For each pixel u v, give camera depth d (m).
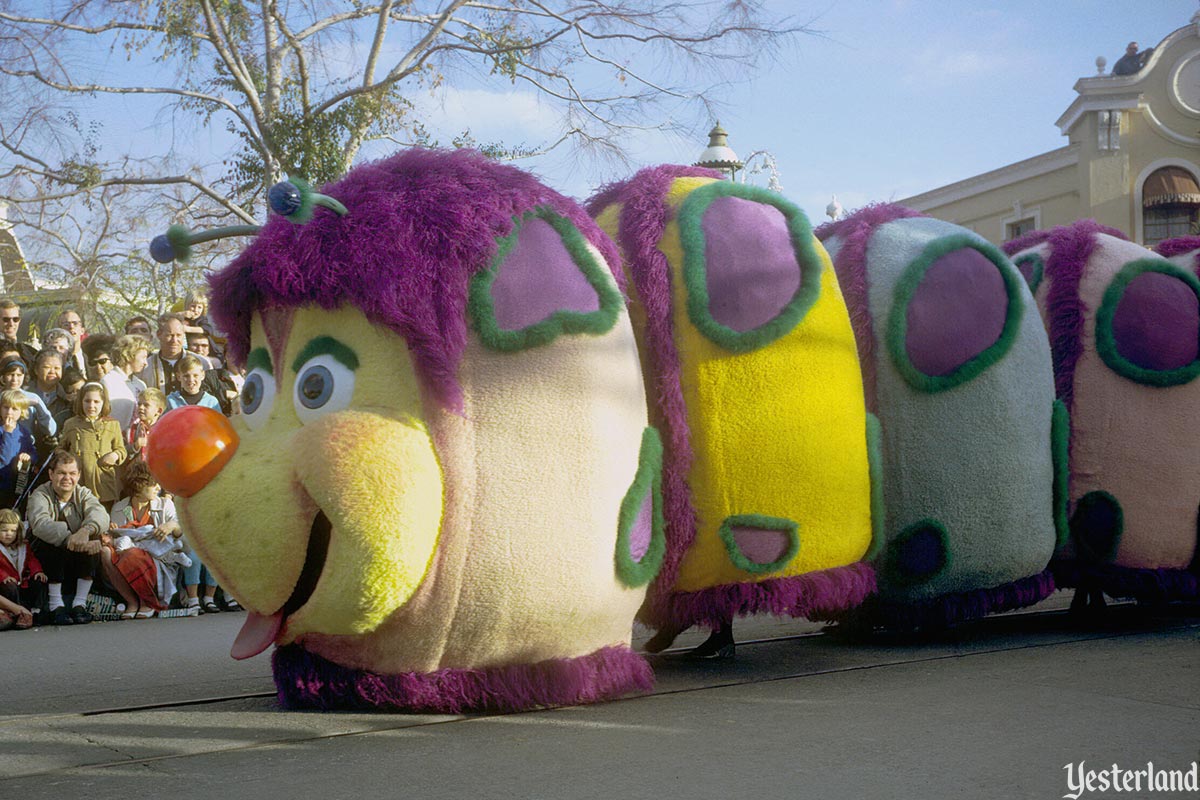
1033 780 3.40
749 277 4.92
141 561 8.25
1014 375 5.62
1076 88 24.11
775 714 4.32
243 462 4.27
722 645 5.61
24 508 8.25
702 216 5.00
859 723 4.14
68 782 3.56
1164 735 3.91
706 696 4.70
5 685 5.42
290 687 4.47
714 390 4.82
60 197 19.11
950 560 5.52
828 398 4.99
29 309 21.31
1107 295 6.03
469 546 4.14
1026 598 5.73
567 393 4.31
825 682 4.96
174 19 16.75
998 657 5.51
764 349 4.89
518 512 4.18
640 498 4.50
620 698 4.67
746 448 4.83
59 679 5.57
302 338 4.38
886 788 3.33
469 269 4.27
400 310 4.16
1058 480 5.82
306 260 4.26
